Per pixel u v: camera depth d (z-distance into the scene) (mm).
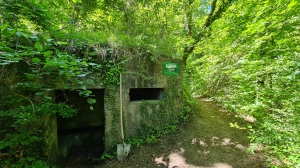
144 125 4133
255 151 3498
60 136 4297
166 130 4312
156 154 3551
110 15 5535
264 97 3150
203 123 4672
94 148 4578
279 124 2699
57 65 1836
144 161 3354
